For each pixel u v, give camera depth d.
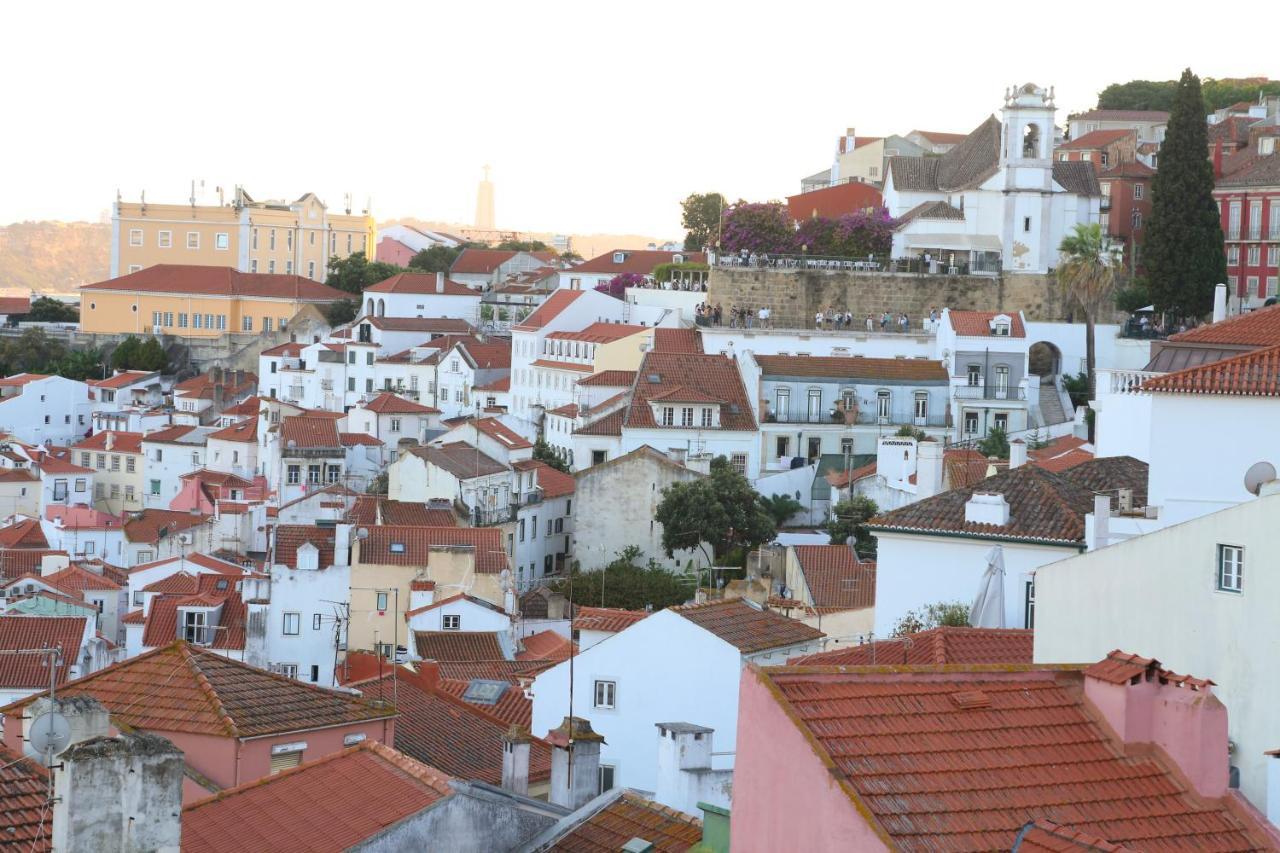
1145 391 54.88
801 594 90.88
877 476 127.62
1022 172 169.88
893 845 24.55
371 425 185.62
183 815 37.12
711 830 34.94
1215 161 168.38
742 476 138.75
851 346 162.88
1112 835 26.05
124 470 195.75
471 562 107.62
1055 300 168.25
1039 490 62.00
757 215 175.00
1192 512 54.09
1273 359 54.19
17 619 95.31
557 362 182.50
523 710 64.56
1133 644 34.31
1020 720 27.52
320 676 107.31
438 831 36.19
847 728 26.36
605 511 140.88
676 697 59.09
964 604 60.03
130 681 46.72
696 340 167.88
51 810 29.20
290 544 110.06
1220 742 27.42
